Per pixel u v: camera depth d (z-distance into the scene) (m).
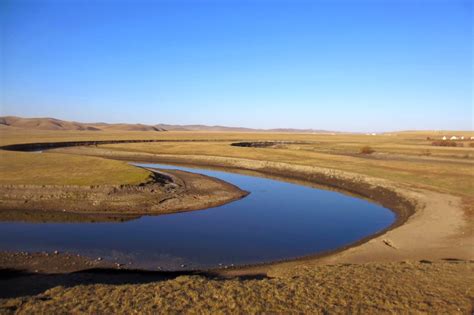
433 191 31.47
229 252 18.62
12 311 9.94
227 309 10.09
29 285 13.91
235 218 26.05
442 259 16.06
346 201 32.88
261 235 21.84
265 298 10.79
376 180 38.09
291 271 14.46
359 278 12.31
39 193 29.70
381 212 28.52
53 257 17.28
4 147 71.94
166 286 11.91
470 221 22.53
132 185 32.25
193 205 29.61
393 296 10.73
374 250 17.78
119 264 16.58
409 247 18.08
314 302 10.45
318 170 47.50
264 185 42.00
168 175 43.69
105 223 23.95
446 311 9.75
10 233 21.22
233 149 77.50
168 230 22.59
